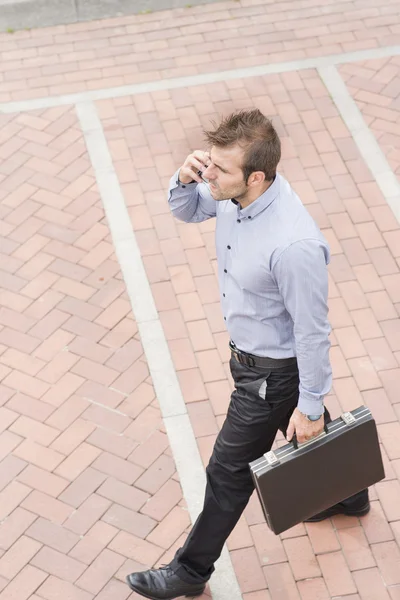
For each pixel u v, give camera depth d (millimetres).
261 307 5625
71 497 7781
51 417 8430
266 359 5824
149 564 7297
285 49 13180
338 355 8875
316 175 11000
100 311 9430
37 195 10859
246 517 7531
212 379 8711
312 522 7457
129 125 11883
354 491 6250
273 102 12164
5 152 11492
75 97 12391
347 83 12438
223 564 7227
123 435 8250
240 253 5488
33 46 13477
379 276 9719
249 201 5418
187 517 7613
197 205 6234
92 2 13836
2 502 7758
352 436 5859
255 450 6113
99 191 10891
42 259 10039
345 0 14203
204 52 13203
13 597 7105
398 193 10719
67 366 8883
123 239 10250
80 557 7355
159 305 9477
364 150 11336
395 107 12000
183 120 11930
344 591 7039
